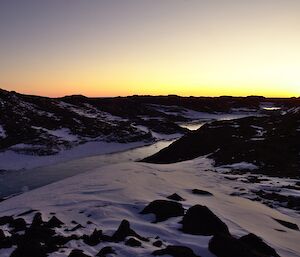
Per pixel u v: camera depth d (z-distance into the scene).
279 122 54.66
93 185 19.34
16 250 7.70
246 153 33.94
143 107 143.75
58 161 53.62
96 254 7.97
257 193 19.84
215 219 10.03
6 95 86.50
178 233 9.74
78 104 118.38
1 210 15.38
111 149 66.81
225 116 181.62
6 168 46.88
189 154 47.66
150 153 62.66
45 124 75.69
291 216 15.51
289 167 28.19
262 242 9.03
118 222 11.14
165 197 15.71
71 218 11.99
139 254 7.83
